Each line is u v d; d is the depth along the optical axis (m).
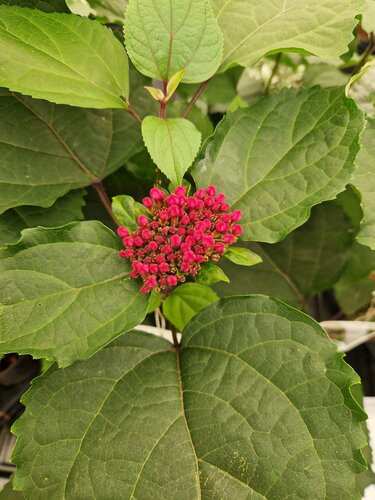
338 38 0.27
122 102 0.26
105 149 0.31
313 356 0.22
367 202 0.28
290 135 0.26
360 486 0.30
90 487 0.21
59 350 0.22
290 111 0.26
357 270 0.36
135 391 0.24
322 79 0.40
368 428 0.33
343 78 0.40
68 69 0.25
